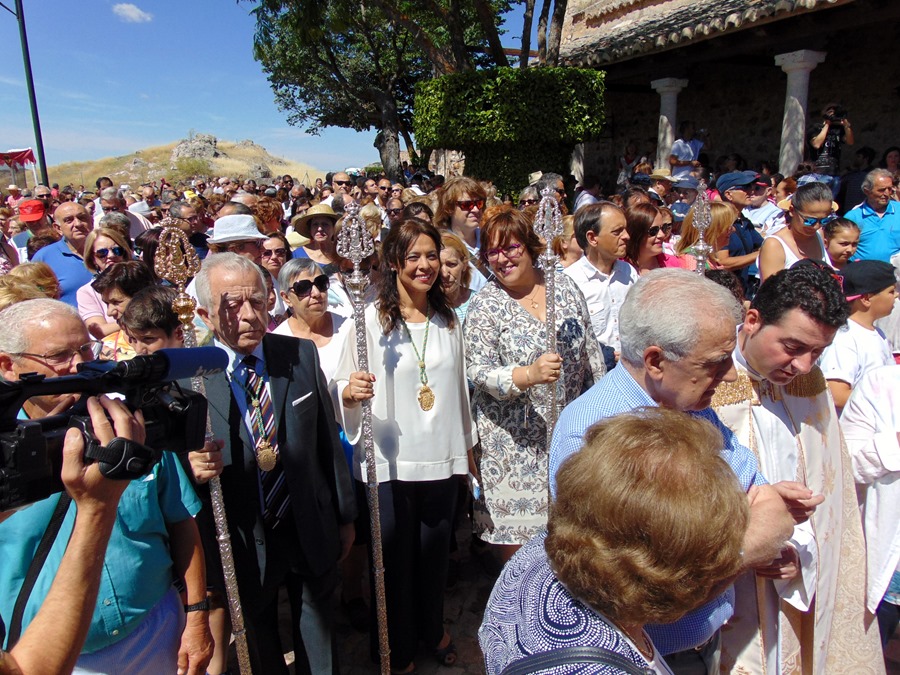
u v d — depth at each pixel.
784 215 6.82
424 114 10.63
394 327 2.78
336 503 2.56
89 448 1.10
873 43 9.74
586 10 15.45
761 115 11.52
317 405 2.50
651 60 11.15
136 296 2.45
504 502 2.91
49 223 9.12
